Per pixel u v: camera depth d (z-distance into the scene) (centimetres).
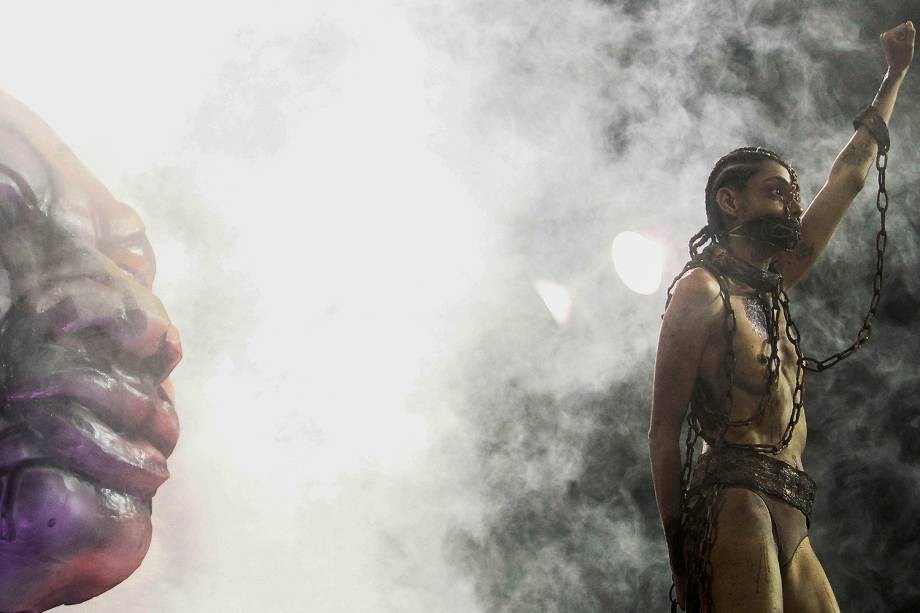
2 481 469
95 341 507
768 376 389
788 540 367
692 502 383
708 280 397
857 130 457
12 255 488
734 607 354
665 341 393
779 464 378
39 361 483
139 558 519
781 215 402
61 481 478
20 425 478
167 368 544
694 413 400
